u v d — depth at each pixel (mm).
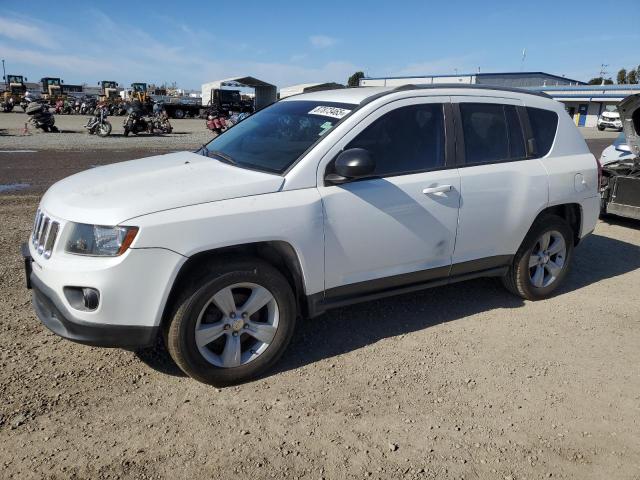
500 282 5289
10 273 4945
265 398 3238
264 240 3244
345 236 3557
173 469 2613
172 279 3014
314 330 4152
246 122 4590
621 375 3664
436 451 2828
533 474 2693
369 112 3715
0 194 8523
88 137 20547
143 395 3207
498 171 4246
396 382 3455
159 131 24000
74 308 2949
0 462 2594
